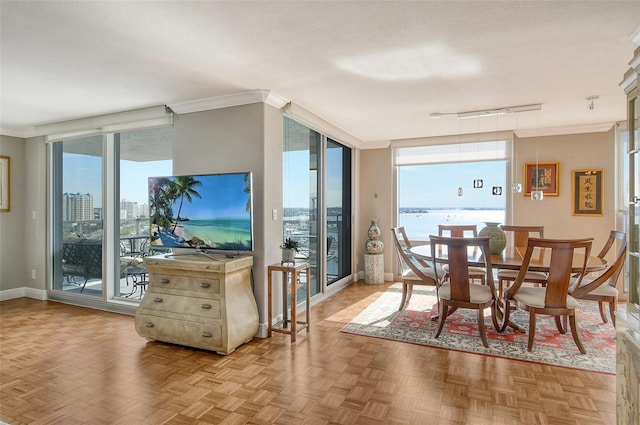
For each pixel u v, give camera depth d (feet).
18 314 13.80
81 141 15.11
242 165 11.41
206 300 10.10
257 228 11.23
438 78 9.96
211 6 6.30
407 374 8.64
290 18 6.73
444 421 6.75
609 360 9.36
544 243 9.73
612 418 6.84
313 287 15.23
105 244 14.35
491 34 7.41
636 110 6.68
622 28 7.15
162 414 7.02
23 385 8.21
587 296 11.55
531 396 7.63
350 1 6.17
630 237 6.55
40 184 16.07
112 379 8.47
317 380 8.36
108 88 10.62
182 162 12.39
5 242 16.02
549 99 11.93
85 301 14.88
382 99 11.94
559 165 16.07
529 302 10.11
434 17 6.73
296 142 13.94
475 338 10.99
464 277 10.39
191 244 11.41
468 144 17.78
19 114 13.64
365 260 18.81
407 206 19.44
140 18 6.69
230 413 7.04
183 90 10.85
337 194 17.74
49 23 6.85
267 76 9.77
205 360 9.52
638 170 6.37
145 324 10.76
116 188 14.60
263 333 11.12
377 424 6.66
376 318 12.99
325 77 9.86
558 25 7.05
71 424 6.72
